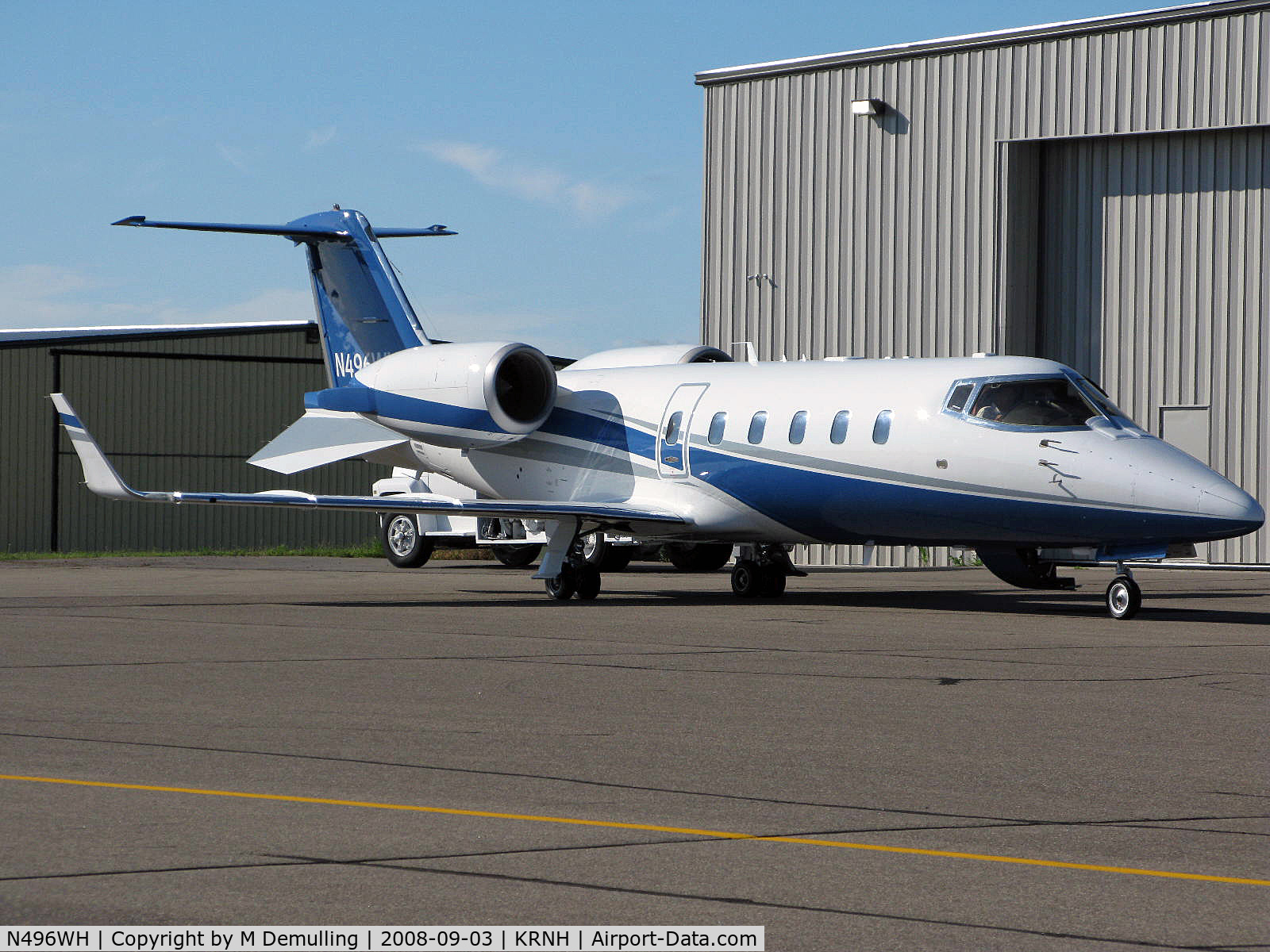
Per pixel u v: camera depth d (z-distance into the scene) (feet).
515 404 123.34
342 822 36.19
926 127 169.89
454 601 111.55
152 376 223.51
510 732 49.26
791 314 179.11
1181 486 89.40
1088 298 167.43
